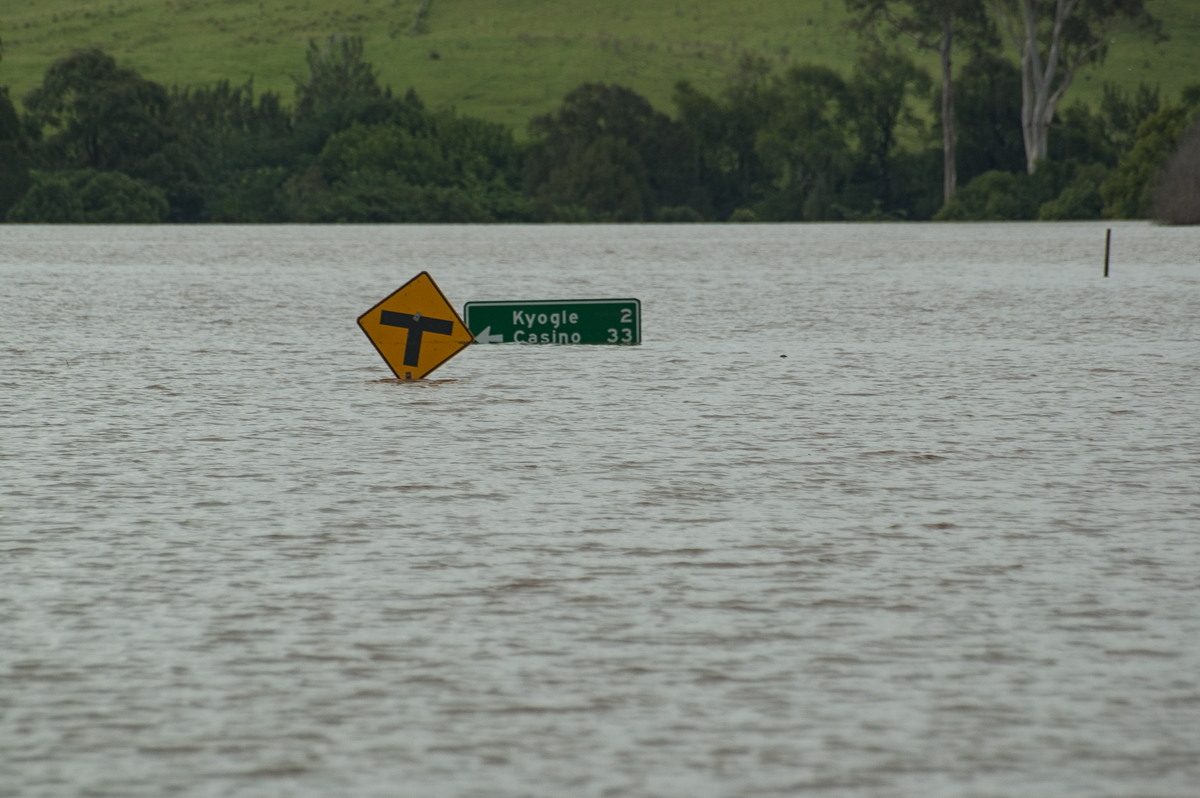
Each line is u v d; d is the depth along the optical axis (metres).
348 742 25.58
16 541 38.81
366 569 36.09
